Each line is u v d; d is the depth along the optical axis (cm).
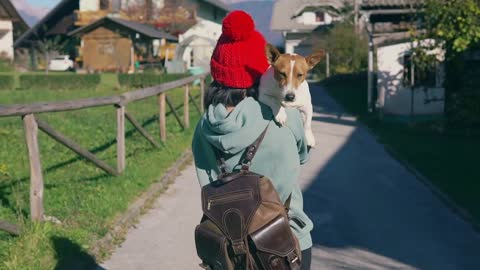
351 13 4591
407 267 695
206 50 4747
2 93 3075
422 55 1806
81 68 5166
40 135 1345
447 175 1167
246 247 343
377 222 873
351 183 1117
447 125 1773
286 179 362
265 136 359
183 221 835
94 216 769
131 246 725
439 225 860
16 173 973
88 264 643
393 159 1357
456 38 1634
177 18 5619
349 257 726
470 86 1842
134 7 5703
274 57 423
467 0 1602
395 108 1988
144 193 938
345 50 4294
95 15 5644
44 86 3500
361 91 3112
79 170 1031
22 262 597
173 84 1429
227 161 367
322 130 1800
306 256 377
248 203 343
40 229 661
